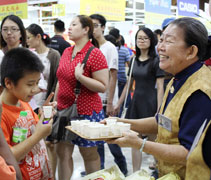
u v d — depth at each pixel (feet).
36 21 20.11
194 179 4.09
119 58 16.69
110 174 5.41
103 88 8.11
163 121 4.87
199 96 4.33
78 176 11.23
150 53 10.25
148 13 15.38
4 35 8.61
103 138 5.04
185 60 4.61
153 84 10.18
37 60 5.04
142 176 5.19
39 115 6.04
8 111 5.00
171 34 4.62
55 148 8.75
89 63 8.09
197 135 4.18
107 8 13.82
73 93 8.00
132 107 10.44
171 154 4.42
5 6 13.78
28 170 5.20
